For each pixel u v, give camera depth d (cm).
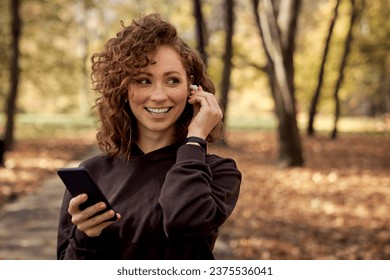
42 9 2731
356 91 4472
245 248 775
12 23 2080
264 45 1741
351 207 1102
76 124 4319
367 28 3397
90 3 3147
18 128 3656
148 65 210
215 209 199
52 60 3109
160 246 207
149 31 210
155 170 215
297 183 1440
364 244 805
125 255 208
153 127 212
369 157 2194
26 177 1475
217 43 2881
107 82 216
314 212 1052
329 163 1941
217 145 2514
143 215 208
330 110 4428
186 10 2986
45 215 1017
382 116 4769
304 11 3650
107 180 222
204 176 200
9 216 1006
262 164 1881
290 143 1752
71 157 2070
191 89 222
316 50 3503
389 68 3684
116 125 219
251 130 3950
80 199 193
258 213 1041
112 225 210
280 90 1742
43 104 5169
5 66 2564
